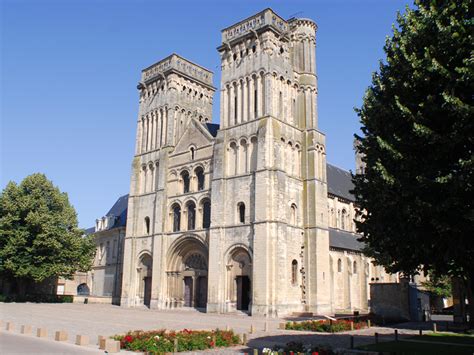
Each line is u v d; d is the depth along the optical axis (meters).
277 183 50.59
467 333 32.28
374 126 21.12
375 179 20.20
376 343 26.55
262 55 55.12
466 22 17.97
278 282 48.38
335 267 59.94
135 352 22.27
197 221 57.47
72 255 66.31
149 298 63.00
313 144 56.38
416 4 21.17
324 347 22.05
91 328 32.62
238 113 55.97
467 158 17.27
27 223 63.28
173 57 67.50
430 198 18.19
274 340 27.98
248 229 50.75
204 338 24.69
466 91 17.80
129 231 66.75
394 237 19.94
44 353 20.91
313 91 58.94
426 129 17.89
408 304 44.72
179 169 62.12
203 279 57.31
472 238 18.03
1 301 64.25
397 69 20.23
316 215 54.06
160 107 67.81
